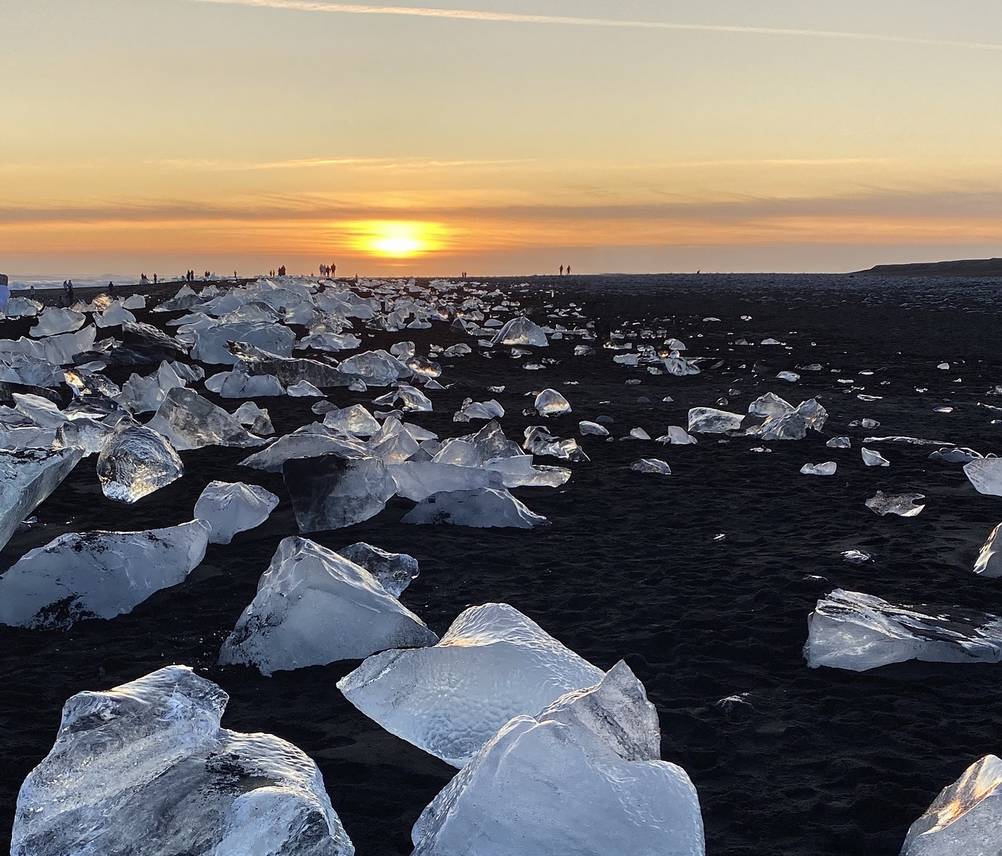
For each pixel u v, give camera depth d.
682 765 3.38
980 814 2.62
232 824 2.56
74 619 4.74
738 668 4.24
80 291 35.09
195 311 21.59
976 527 6.70
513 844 2.64
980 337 22.81
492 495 6.62
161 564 5.23
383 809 3.06
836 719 3.72
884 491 7.84
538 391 13.93
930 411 12.73
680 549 6.05
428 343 20.31
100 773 2.78
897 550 6.11
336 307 24.05
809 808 3.07
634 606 4.96
